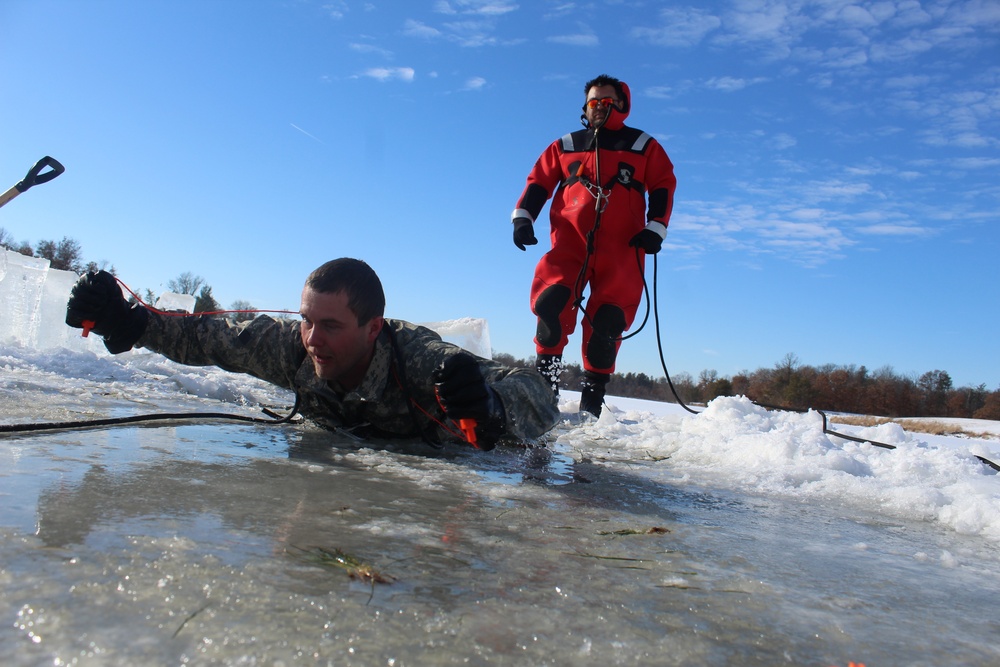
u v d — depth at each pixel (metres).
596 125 4.80
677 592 1.28
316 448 2.54
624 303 4.79
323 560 1.25
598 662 0.95
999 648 1.16
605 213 4.70
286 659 0.87
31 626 0.89
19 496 1.47
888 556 1.77
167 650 0.86
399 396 2.74
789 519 2.13
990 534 2.16
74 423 2.47
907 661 1.07
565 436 3.81
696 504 2.23
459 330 5.57
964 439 6.36
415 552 1.36
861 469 3.12
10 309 5.59
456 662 0.90
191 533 1.33
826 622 1.20
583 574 1.34
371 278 2.52
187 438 2.47
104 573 1.07
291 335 2.86
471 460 2.66
